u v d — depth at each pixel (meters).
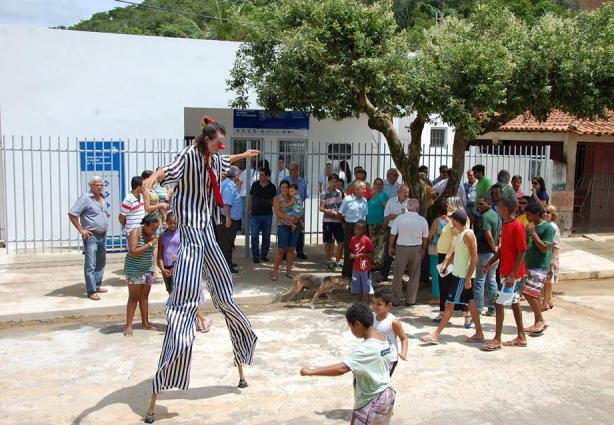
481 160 15.76
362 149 18.47
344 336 8.32
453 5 39.16
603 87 10.52
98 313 9.13
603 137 18.08
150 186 5.39
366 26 10.12
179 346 5.70
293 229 10.92
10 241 13.55
